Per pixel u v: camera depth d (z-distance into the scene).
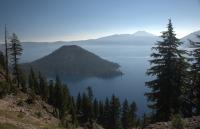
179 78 23.14
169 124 15.68
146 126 16.77
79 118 84.50
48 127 20.72
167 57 23.12
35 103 43.66
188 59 23.45
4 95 37.16
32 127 18.47
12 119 20.19
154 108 24.17
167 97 23.12
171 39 22.98
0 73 55.22
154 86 23.81
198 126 14.24
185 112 23.09
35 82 81.44
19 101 38.38
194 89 24.31
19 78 58.22
